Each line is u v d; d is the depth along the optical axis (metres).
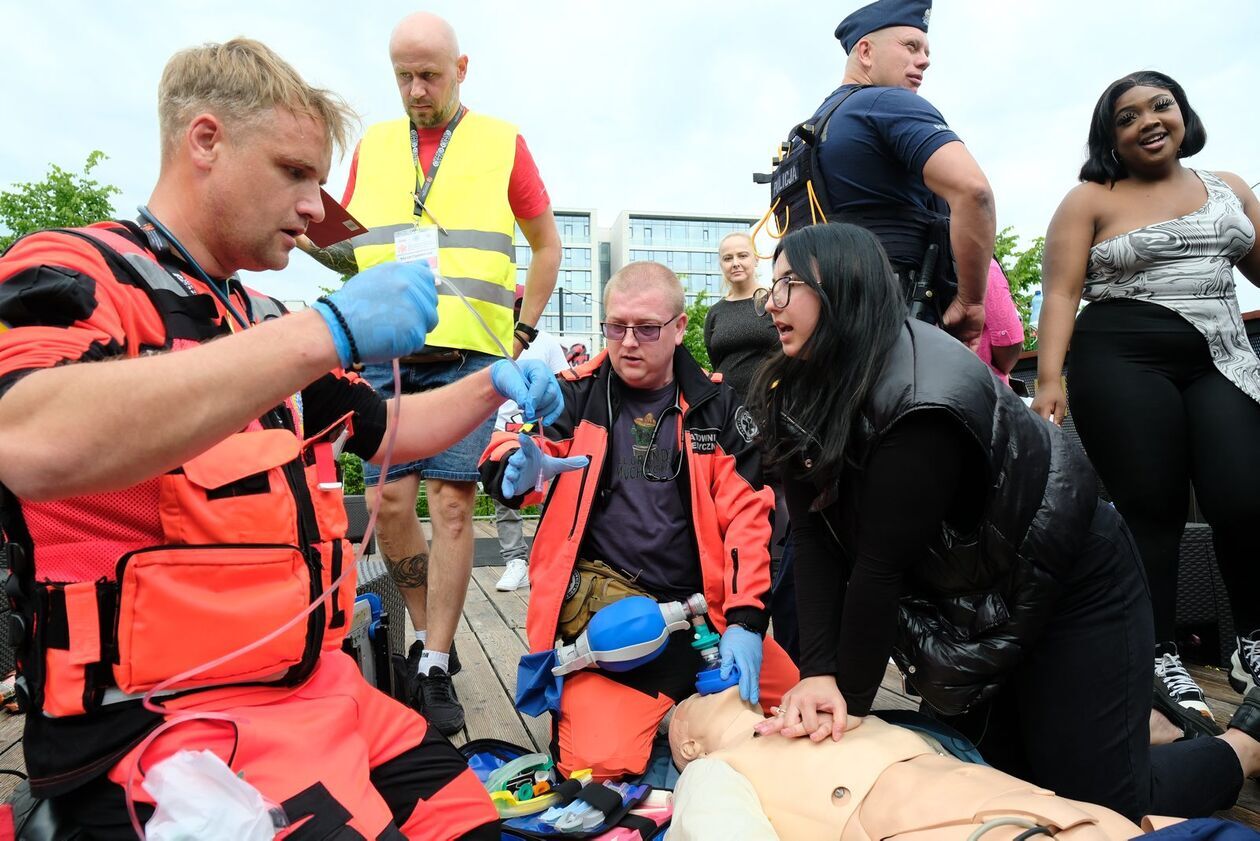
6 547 0.98
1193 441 2.15
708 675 1.80
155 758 0.95
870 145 2.17
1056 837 1.03
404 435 1.43
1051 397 2.40
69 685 0.93
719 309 3.25
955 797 1.16
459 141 2.49
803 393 1.48
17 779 1.90
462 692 2.56
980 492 1.41
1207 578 2.70
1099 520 1.52
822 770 1.33
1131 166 2.26
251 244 1.13
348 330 0.92
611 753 1.75
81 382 0.80
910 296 2.20
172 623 0.96
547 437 2.03
